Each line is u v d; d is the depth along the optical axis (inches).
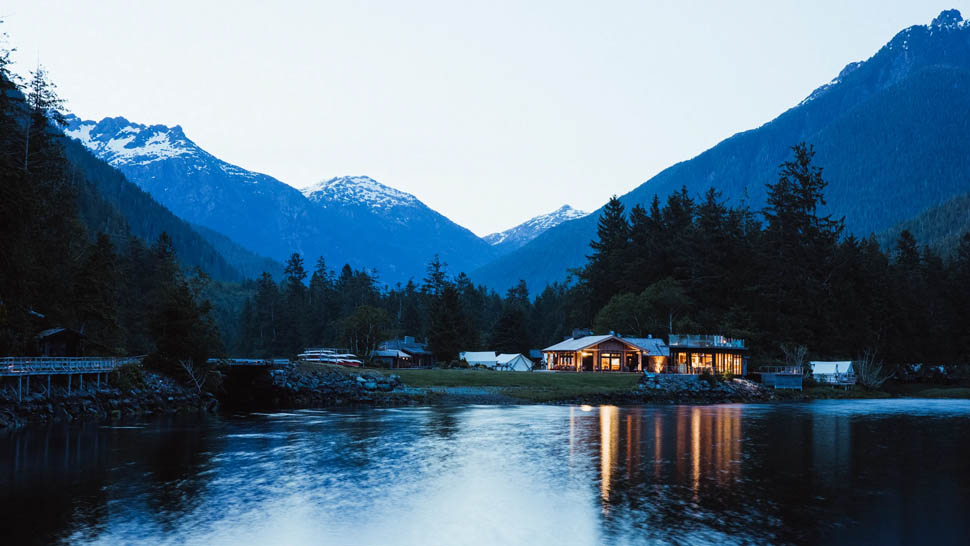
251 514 1171.3
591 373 4685.0
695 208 7578.7
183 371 3331.7
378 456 1769.2
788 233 6427.2
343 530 1087.0
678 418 2874.0
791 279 6092.5
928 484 1438.2
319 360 5128.0
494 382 4170.8
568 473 1551.4
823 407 3686.0
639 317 6013.8
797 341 5728.3
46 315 3142.2
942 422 2748.5
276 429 2343.8
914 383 5974.4
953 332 6530.5
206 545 1005.2
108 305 3627.0
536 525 1116.5
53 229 3533.5
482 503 1259.2
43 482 1407.5
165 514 1165.1
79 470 1539.1
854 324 5920.3
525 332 7450.8
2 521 1113.4
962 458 1774.1
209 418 2738.7
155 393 3006.9
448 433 2258.9
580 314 7293.3
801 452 1875.0
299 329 7869.1
